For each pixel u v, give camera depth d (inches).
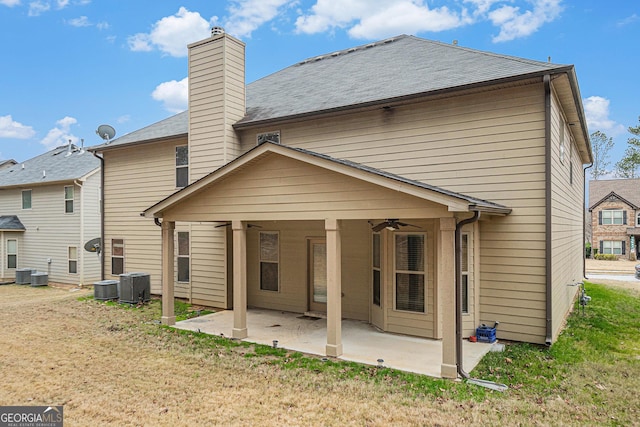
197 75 445.7
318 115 370.3
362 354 267.0
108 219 558.3
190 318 384.5
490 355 263.3
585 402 196.9
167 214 353.4
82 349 282.7
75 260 649.0
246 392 209.3
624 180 1430.9
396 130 343.3
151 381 224.5
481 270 305.1
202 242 449.1
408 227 309.0
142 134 537.3
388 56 478.3
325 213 267.4
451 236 225.0
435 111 325.7
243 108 445.4
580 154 570.6
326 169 264.2
